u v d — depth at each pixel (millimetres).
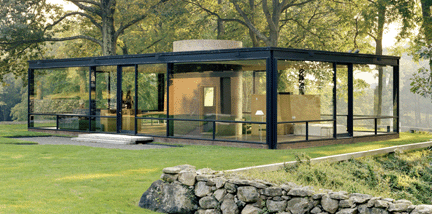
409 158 13797
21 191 8039
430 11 25203
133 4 28703
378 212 6461
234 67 15375
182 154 13008
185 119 16547
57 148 14594
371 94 17750
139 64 17641
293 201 6941
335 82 16297
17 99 67250
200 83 16141
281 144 14578
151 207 7539
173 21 34375
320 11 34625
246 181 7238
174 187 7609
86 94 19781
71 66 20172
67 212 6754
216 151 13758
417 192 10758
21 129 23438
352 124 16859
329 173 9781
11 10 28172
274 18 31062
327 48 33406
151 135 17469
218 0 38719
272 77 14469
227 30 37812
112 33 31016
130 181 9078
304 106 15422
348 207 6637
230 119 15516
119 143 16484
